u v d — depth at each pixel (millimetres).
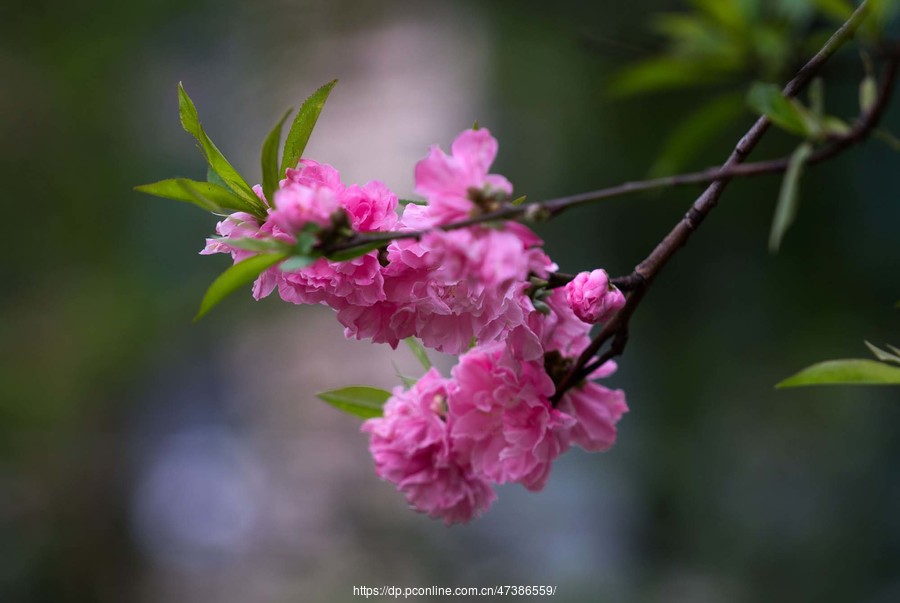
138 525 8258
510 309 1831
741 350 6848
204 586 7988
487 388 2018
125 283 8078
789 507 6684
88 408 8055
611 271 7062
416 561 7848
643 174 6918
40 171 8289
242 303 8492
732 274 6766
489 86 8523
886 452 6508
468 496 2139
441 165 1400
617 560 7227
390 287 1791
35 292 8109
